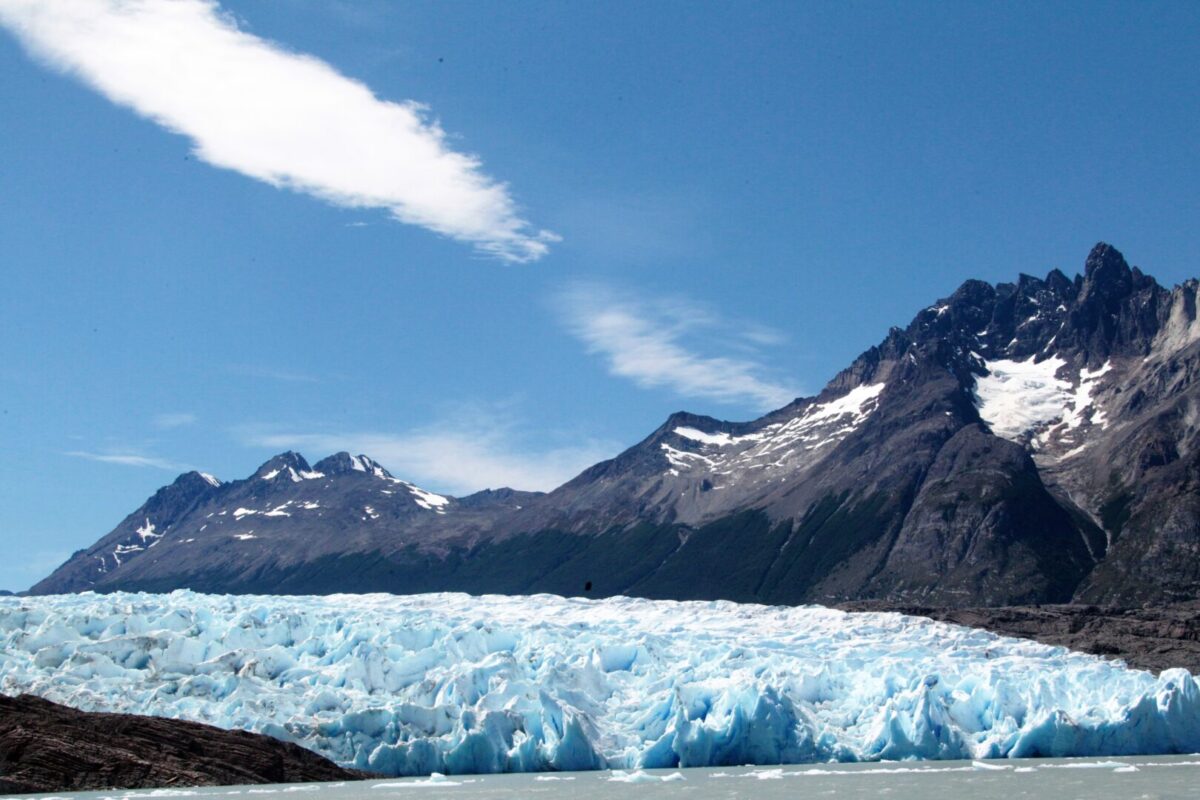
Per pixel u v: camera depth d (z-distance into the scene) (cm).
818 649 10150
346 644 9038
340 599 11856
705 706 8500
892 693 8762
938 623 11256
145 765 7356
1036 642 10962
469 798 6700
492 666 8569
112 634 9162
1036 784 7025
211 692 8300
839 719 8694
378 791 7044
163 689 8169
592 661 9056
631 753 8188
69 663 8388
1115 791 6706
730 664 9131
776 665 9238
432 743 7906
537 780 7500
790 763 8312
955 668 9388
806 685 8931
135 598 10806
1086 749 8438
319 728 7938
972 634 10938
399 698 8362
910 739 8412
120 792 7106
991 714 8694
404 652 9025
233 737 7688
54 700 7956
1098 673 9119
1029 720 8562
